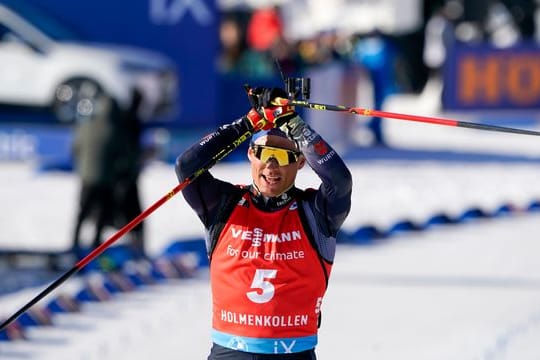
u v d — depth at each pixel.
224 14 92.62
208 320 30.00
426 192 55.00
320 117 70.12
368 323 29.42
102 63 61.53
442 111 83.81
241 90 65.94
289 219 15.76
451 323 29.39
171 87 62.69
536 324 29.27
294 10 102.81
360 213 48.47
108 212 36.91
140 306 31.64
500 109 84.06
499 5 107.38
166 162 62.72
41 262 36.59
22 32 62.50
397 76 105.88
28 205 49.28
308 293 15.74
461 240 42.44
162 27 63.62
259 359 15.68
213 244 16.05
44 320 29.25
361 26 105.31
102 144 36.44
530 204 50.62
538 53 84.12
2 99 62.56
